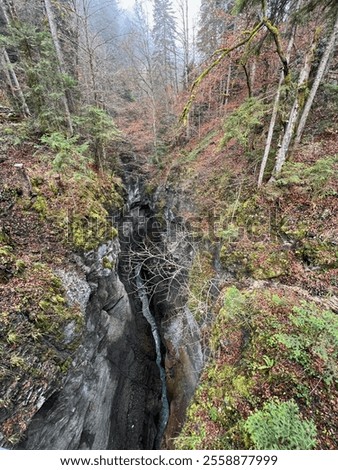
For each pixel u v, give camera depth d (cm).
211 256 1078
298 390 422
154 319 1672
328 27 756
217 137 1205
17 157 884
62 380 612
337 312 561
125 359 1129
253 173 928
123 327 1162
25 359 520
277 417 372
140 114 2053
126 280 1545
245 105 737
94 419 807
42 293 611
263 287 689
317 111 896
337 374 410
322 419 378
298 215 726
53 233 764
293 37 688
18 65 1089
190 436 513
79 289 754
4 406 457
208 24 1634
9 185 743
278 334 487
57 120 1023
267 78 1010
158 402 1212
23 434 500
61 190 877
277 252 729
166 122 2080
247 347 554
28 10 1270
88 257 855
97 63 1479
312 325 477
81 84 1319
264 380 463
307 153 811
